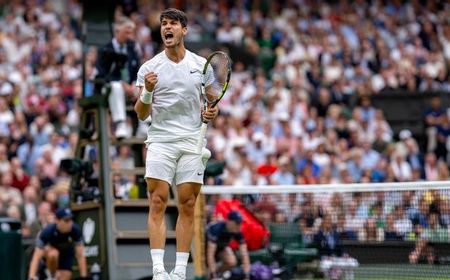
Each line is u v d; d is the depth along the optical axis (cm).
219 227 1512
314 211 1538
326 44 3100
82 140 1541
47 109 2456
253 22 3228
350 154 2370
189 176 1080
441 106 2858
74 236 1502
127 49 1546
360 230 1501
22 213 1989
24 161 2305
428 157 2481
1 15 3045
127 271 1439
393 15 3397
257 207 1548
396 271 1462
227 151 2336
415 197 1456
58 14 3031
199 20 3216
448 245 1424
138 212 1487
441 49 3259
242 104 2630
